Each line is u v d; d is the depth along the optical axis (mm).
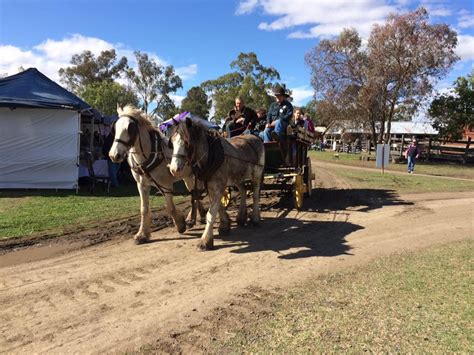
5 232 7887
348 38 35281
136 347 3979
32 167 12922
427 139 38125
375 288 5473
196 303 4996
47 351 3906
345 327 4328
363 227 9242
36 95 12844
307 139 11852
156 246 7438
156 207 10828
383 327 4324
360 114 36531
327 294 5266
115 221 9125
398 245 7867
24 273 5957
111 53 62906
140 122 7266
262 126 11266
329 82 36062
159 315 4668
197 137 6918
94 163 13883
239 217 9078
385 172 24047
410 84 33594
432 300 5055
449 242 8141
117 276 5906
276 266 6457
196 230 8594
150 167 7352
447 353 3807
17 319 4551
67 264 6383
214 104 60219
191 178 7762
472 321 4465
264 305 4930
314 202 12344
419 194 14477
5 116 12578
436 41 32375
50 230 8188
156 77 55406
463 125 34531
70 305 4922
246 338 4121
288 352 3840
